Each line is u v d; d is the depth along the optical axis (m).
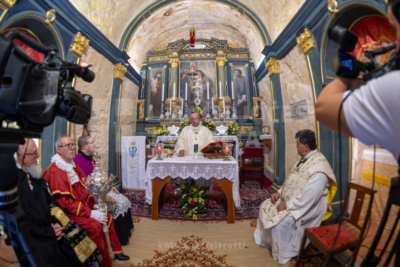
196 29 7.33
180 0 5.32
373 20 2.64
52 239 1.63
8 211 0.83
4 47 0.69
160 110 7.41
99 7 3.95
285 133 4.60
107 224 2.26
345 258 2.16
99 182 2.04
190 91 7.36
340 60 0.68
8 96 0.73
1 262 1.83
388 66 0.61
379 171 2.82
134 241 2.68
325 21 2.94
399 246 0.70
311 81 3.32
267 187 5.00
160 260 2.29
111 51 4.48
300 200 2.21
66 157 2.14
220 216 3.45
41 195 1.76
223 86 7.35
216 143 3.50
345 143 3.15
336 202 3.09
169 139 5.23
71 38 3.28
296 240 2.24
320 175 2.19
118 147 4.55
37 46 0.86
